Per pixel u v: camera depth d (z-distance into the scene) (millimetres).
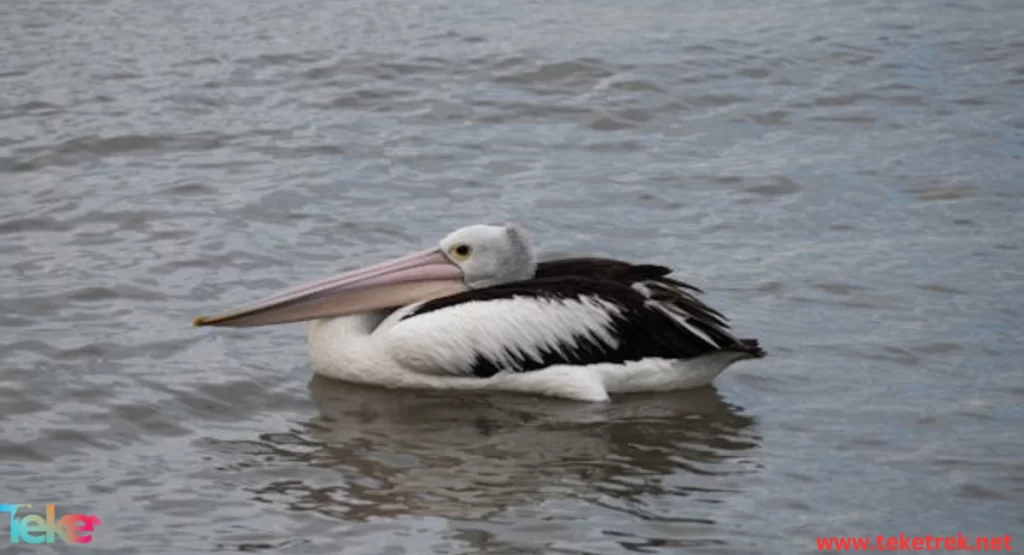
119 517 11406
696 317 13648
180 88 20906
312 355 14016
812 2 25125
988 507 11750
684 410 13461
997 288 15883
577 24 23719
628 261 16562
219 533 11203
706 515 11562
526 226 17391
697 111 20844
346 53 22188
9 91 20594
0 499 11609
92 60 21750
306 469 12242
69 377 13609
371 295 13922
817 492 11961
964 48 22984
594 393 13547
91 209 17344
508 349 13617
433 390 13820
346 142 19547
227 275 15938
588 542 11102
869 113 20828
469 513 11523
